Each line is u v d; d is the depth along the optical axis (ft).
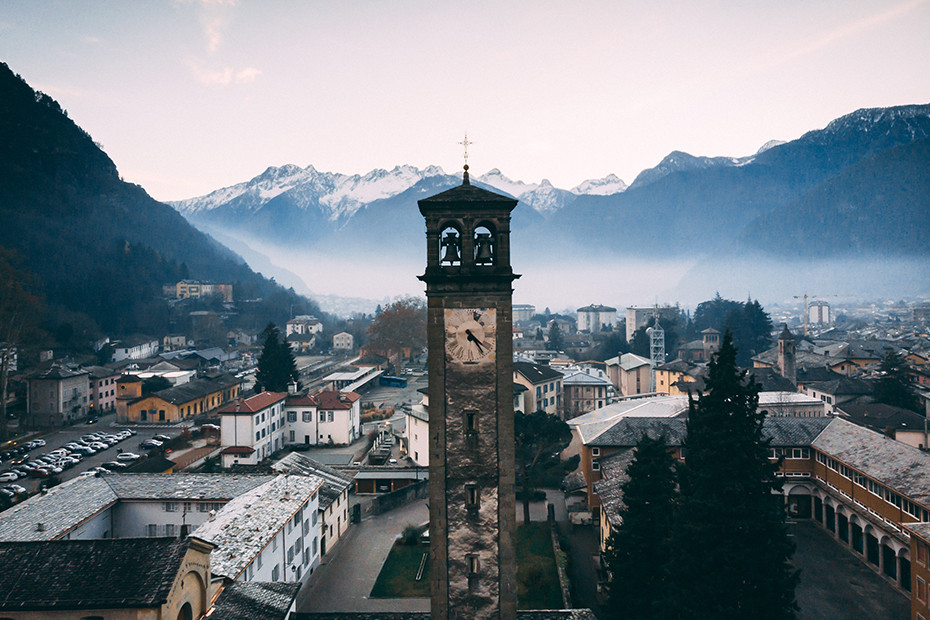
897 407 354.54
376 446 377.30
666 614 127.75
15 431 416.26
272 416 370.94
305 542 203.10
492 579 109.19
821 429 247.09
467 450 109.70
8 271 462.60
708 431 126.93
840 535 225.76
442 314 109.81
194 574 114.01
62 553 109.09
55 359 565.53
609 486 209.97
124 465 325.42
